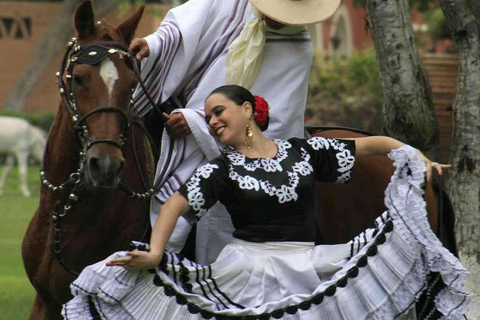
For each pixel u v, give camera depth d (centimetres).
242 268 970
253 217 978
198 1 1118
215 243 1071
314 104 3778
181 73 1100
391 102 1403
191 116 1048
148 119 1117
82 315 930
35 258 1071
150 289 943
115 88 988
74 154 1027
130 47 1062
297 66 1123
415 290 966
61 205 1038
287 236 980
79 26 1027
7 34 6431
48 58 5750
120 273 930
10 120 4153
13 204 3688
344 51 6462
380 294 965
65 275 1048
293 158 1002
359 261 970
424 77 1405
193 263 967
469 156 1365
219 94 996
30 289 2050
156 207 1056
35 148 4222
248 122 997
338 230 1138
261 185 975
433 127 1400
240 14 1121
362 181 1132
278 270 970
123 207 1048
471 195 1364
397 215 974
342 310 956
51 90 6206
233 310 947
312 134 1184
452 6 1367
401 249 968
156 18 6084
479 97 1362
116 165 964
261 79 1117
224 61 1105
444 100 3412
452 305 980
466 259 1362
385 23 1395
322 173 1020
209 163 980
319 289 959
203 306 946
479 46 1362
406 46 1395
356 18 6606
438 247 966
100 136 972
